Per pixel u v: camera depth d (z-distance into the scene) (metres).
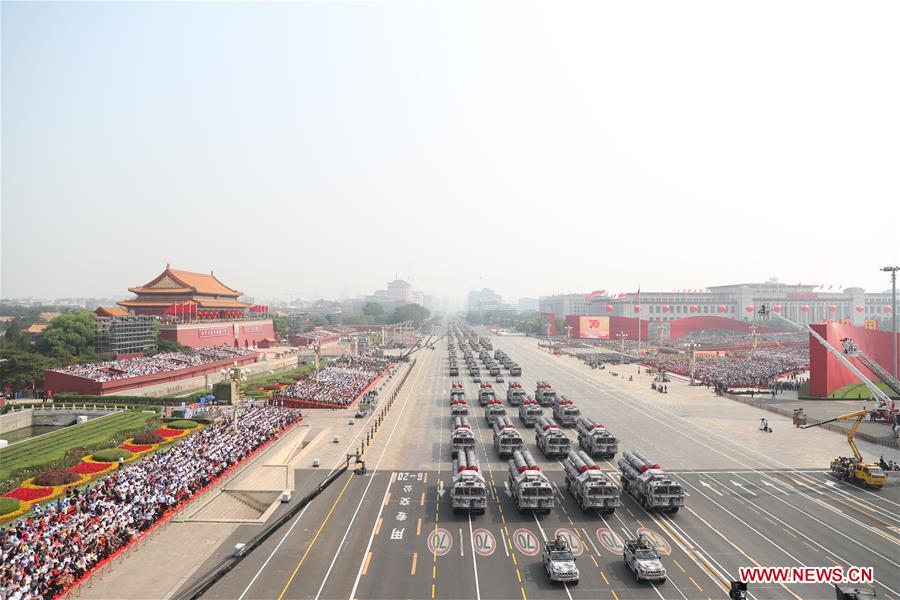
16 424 86.50
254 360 159.88
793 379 132.50
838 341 104.94
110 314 165.25
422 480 57.81
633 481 51.16
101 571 36.84
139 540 41.94
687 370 145.25
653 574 35.56
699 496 52.56
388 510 49.03
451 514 48.00
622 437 76.12
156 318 165.50
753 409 97.69
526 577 36.78
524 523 45.91
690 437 76.31
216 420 81.88
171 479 51.06
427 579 36.50
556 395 96.12
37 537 37.91
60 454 64.00
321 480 57.53
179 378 120.81
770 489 54.75
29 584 32.16
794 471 60.81
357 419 88.62
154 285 185.12
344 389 108.25
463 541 42.44
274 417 80.50
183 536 43.03
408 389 123.25
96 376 103.19
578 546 41.53
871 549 41.12
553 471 61.16
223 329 179.50
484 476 59.34
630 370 157.12
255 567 38.12
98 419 83.12
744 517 47.28
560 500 51.72
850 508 49.56
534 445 73.31
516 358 194.38
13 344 139.00
